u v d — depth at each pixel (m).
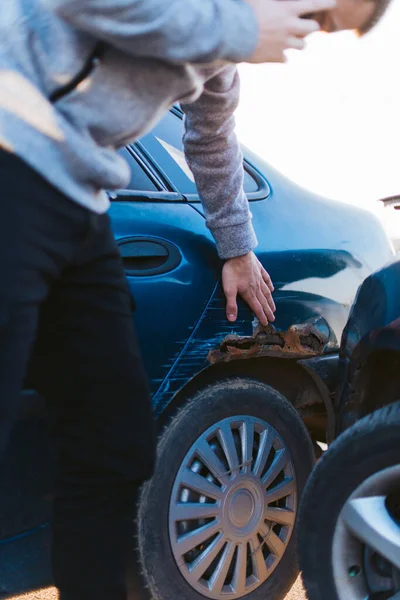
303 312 2.21
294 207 2.36
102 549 1.38
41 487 1.76
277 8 1.18
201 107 1.70
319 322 2.23
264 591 2.11
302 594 2.41
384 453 1.60
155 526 1.89
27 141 1.10
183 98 1.27
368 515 1.62
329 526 1.67
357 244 2.44
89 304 1.32
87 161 1.15
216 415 2.01
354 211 2.54
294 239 2.26
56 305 1.31
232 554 2.03
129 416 1.37
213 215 1.94
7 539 1.73
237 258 2.02
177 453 1.94
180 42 1.12
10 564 1.74
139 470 1.39
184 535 1.95
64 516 1.39
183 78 1.21
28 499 1.75
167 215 2.01
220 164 1.84
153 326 1.91
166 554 1.91
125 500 1.40
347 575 1.67
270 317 2.12
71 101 1.15
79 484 1.38
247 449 2.06
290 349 2.17
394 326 1.78
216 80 1.63
